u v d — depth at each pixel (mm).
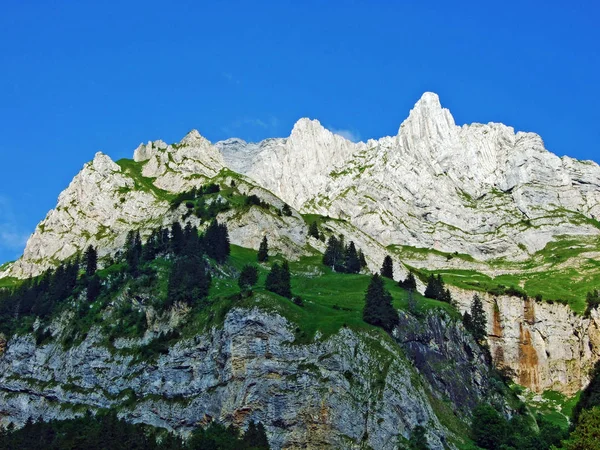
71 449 184250
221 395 197500
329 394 190375
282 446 185500
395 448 184375
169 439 190625
